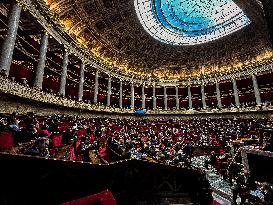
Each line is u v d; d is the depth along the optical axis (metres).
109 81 33.78
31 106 16.05
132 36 33.72
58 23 20.56
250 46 34.53
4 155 3.17
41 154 4.80
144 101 39.47
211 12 33.78
